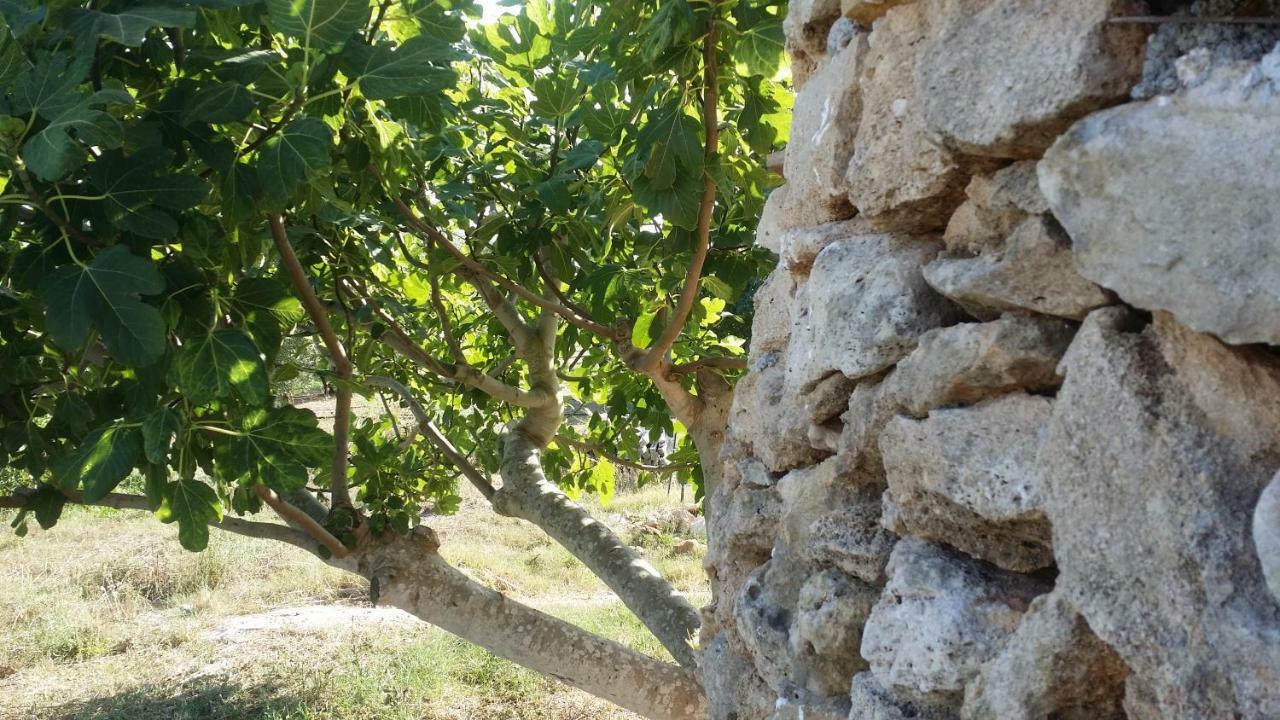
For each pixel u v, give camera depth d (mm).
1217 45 969
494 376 5062
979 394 1256
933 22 1297
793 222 1835
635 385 4965
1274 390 920
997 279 1200
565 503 4230
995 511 1193
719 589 2121
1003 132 1146
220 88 2295
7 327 2811
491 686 7902
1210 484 935
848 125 1563
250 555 11375
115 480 2436
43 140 1942
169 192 2252
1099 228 1024
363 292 4125
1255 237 894
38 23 2260
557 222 3654
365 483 4367
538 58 3773
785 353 1865
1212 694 902
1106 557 1015
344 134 3008
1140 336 1029
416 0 2732
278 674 8062
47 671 8258
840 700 1513
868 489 1540
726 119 3402
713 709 2045
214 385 2436
